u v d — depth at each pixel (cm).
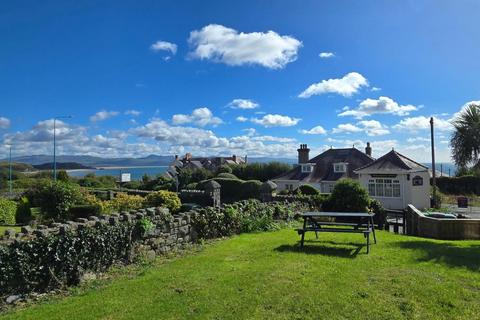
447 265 715
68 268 671
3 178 4734
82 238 700
